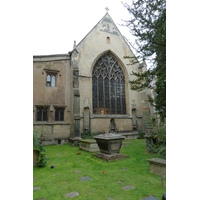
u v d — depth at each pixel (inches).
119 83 816.9
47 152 441.4
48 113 619.2
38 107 609.9
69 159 348.5
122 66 829.8
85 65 714.8
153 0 330.6
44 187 191.6
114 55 807.1
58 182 208.1
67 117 645.3
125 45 858.8
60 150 475.2
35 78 625.6
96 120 697.6
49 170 265.0
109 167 274.1
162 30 303.4
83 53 722.2
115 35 837.2
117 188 184.5
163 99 316.8
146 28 355.9
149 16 348.8
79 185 196.1
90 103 692.1
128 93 811.4
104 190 179.8
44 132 597.9
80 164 302.5
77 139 575.5
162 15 311.3
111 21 843.4
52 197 165.0
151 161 238.5
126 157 336.5
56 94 643.5
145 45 352.2
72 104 625.0
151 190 177.2
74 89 618.5
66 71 674.2
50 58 656.4
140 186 189.0
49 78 652.7
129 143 597.0
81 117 663.1
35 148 307.0
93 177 225.3
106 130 711.7
